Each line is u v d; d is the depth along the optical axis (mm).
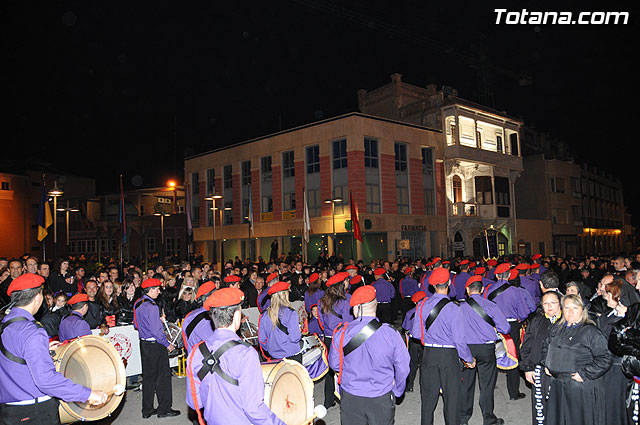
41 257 48000
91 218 55656
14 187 46938
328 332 7234
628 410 5199
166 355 7426
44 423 4148
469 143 39281
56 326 7570
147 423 7105
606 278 6668
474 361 6000
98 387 4789
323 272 14539
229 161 41156
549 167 49750
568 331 4836
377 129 33344
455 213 37688
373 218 32219
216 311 3447
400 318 18219
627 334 4734
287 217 36125
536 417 5340
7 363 4055
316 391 8789
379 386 4453
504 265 7895
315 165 34688
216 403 3277
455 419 5797
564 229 50625
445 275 6023
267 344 6359
